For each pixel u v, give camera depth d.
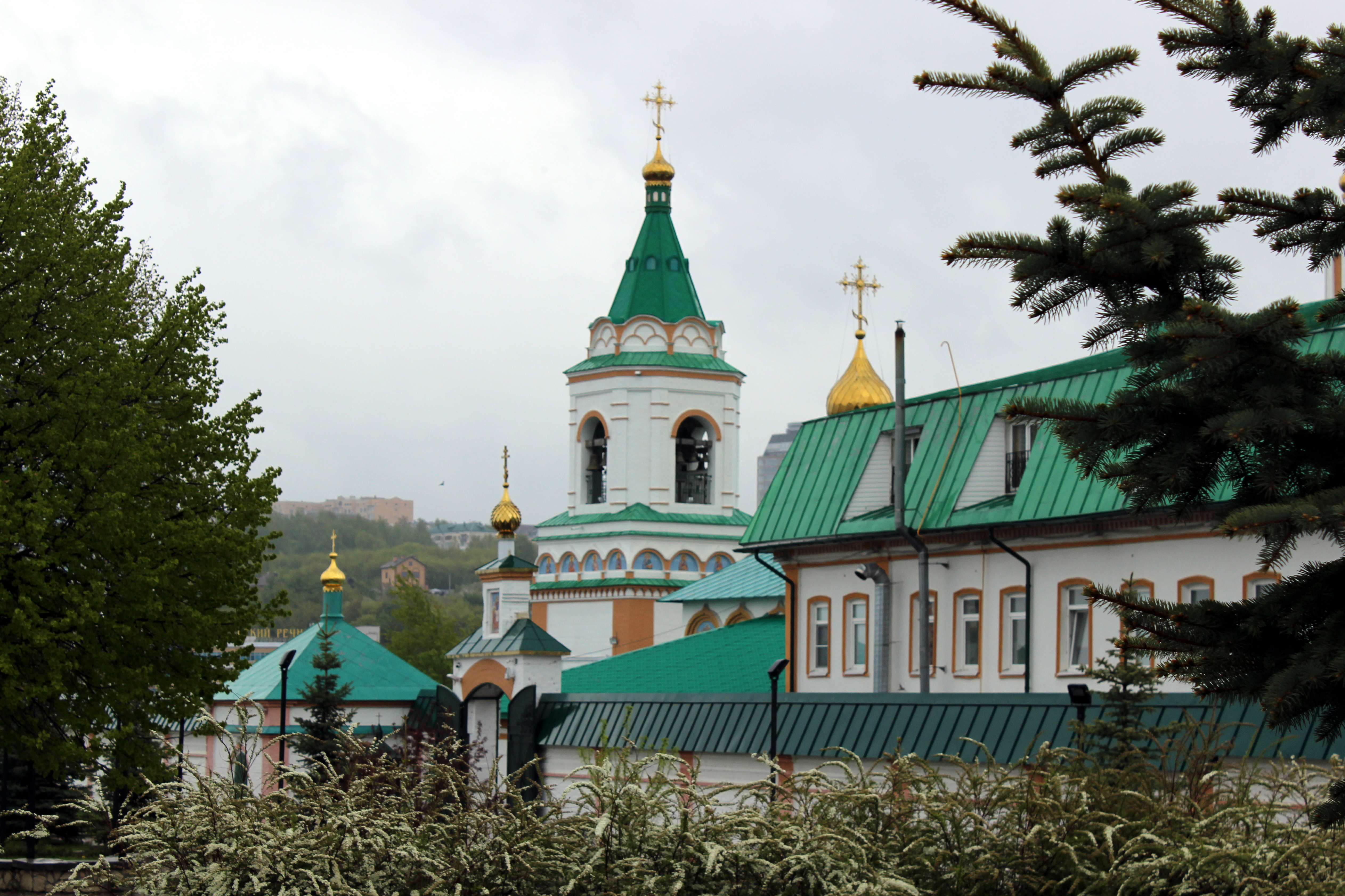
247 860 11.30
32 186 32.28
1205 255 10.49
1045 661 30.16
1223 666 10.47
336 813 11.73
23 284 30.48
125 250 32.78
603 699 37.31
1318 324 11.16
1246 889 11.19
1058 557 30.23
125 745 30.27
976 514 31.89
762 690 40.09
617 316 69.25
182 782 12.37
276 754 29.12
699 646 44.38
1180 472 10.26
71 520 29.88
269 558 32.94
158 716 30.86
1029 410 10.73
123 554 29.83
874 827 12.41
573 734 37.41
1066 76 10.74
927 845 12.41
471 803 12.35
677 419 68.00
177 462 31.75
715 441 68.75
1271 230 10.83
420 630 108.44
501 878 11.49
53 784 33.31
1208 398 10.32
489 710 41.84
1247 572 26.66
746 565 56.31
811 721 29.56
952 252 10.93
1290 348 10.08
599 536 67.12
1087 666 29.17
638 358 68.25
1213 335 9.77
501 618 43.00
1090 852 12.01
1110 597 10.75
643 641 65.50
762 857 11.48
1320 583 10.18
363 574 169.38
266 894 11.24
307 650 51.75
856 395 56.31
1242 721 17.28
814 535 35.78
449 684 103.75
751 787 12.48
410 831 11.74
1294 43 10.31
